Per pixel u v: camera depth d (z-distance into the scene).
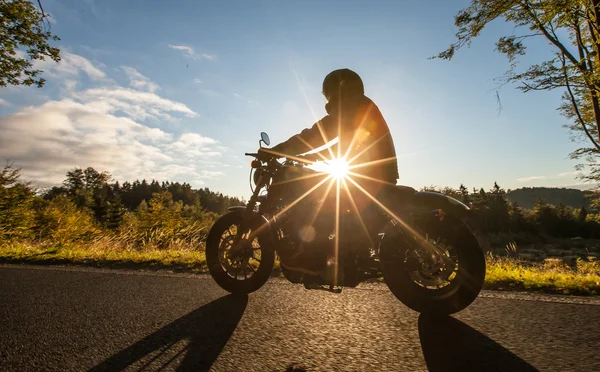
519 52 12.57
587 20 11.66
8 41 15.58
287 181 3.01
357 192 2.77
